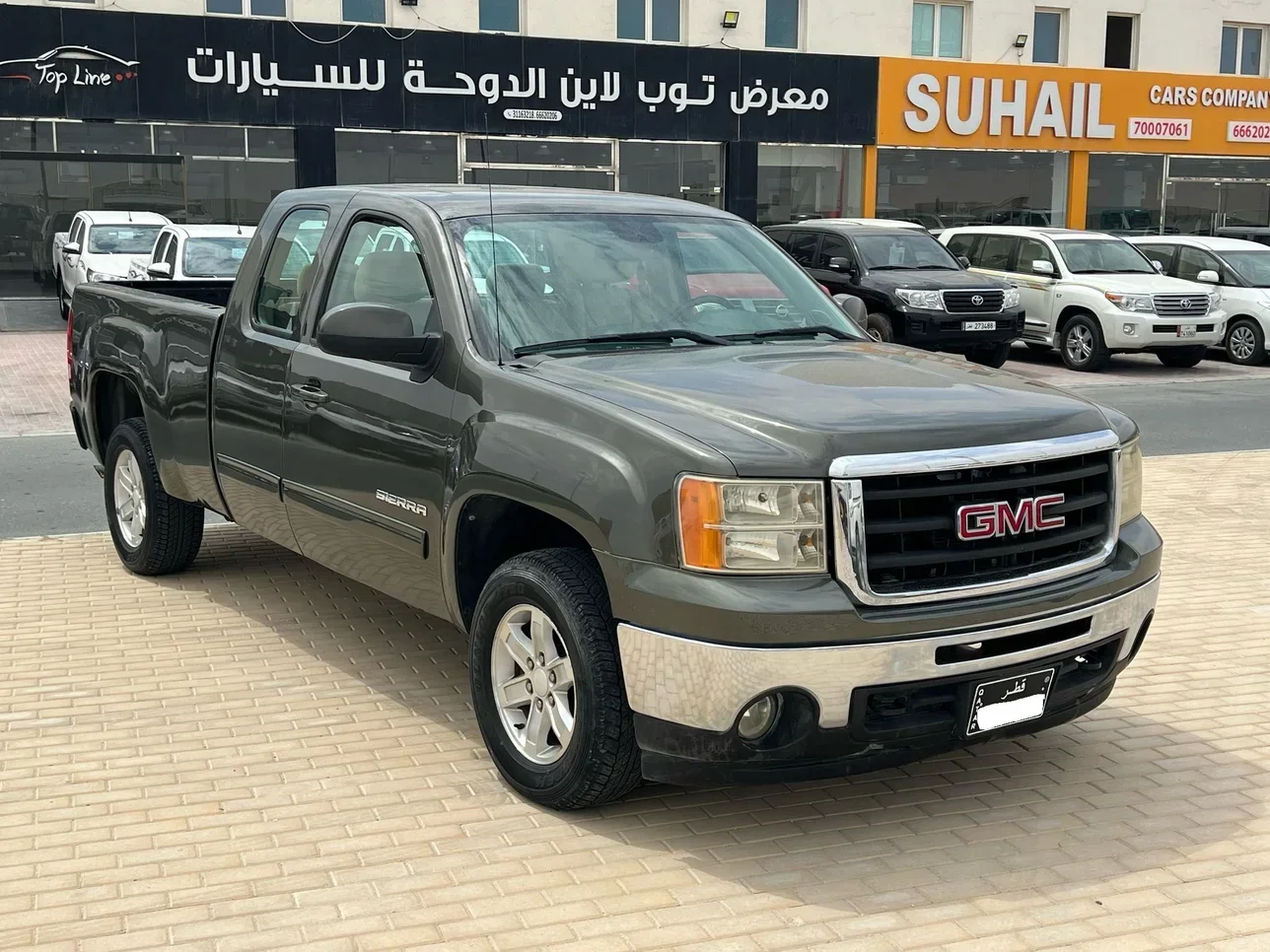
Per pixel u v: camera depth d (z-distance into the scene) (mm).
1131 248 19328
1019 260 19406
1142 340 17766
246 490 5512
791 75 26141
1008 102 27969
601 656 3752
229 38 22469
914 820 4023
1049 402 4004
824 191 27031
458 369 4320
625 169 25547
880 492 3527
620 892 3541
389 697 5066
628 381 4020
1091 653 4074
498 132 24375
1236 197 30750
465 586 4367
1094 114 28766
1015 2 28422
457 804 4094
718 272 5000
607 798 3922
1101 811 4102
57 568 7004
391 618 6098
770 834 3912
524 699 4113
